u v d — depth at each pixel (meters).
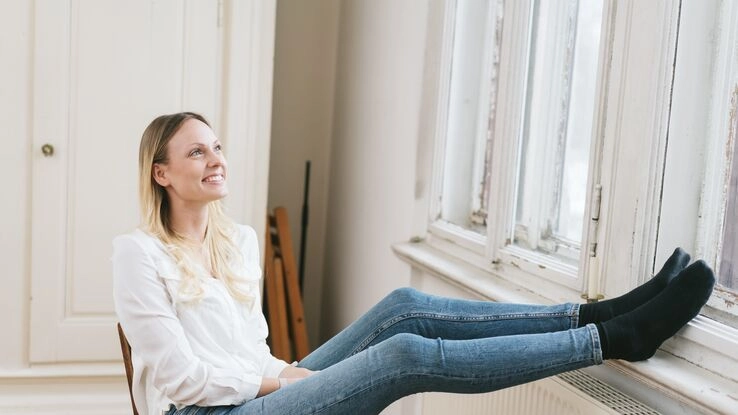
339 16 3.77
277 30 3.71
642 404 1.59
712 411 1.39
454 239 2.59
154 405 1.82
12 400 2.98
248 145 3.07
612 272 1.80
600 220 1.85
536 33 2.29
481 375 1.60
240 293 1.91
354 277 3.38
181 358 1.70
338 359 1.95
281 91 3.75
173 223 1.89
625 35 1.75
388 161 3.03
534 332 1.76
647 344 1.58
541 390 1.76
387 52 3.07
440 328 1.85
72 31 2.87
